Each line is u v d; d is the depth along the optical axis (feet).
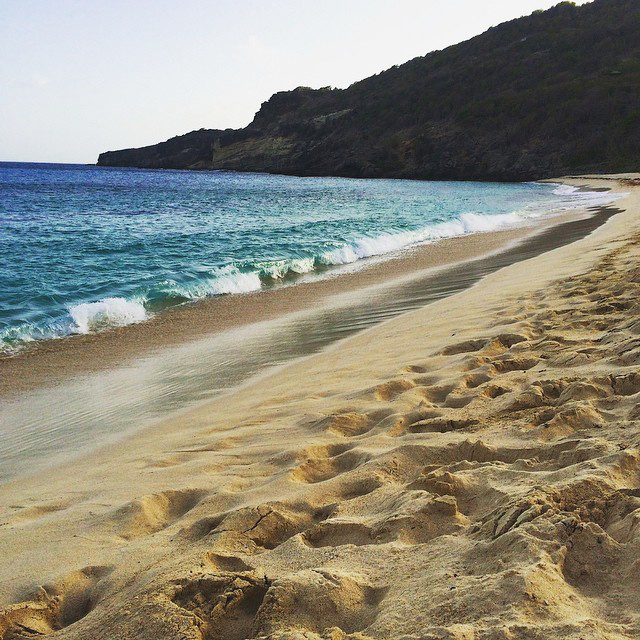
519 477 9.23
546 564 6.54
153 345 23.99
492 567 6.78
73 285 35.19
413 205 111.55
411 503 8.80
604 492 8.16
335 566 7.46
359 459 11.28
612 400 12.09
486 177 269.85
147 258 46.52
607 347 15.67
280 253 48.06
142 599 7.19
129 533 9.45
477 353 17.43
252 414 15.16
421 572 7.09
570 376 13.88
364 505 9.32
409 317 26.27
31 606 7.55
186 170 454.81
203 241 57.11
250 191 177.68
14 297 31.81
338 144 338.13
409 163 297.94
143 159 500.74
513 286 29.78
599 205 92.79
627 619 5.80
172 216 91.40
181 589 7.30
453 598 6.25
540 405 12.78
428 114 317.63
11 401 17.72
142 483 11.36
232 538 8.71
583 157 248.11
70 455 13.69
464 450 10.89
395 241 57.00
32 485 12.07
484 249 51.75
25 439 14.88
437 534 8.16
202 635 6.68
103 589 7.82
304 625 6.49
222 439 13.43
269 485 10.48
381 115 339.98
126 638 6.63
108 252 49.90
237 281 37.09
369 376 17.21
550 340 17.37
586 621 5.59
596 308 20.49
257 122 453.17
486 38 374.22
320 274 42.01
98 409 16.92
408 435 12.11
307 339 24.16
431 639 5.57
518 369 15.79
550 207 95.86
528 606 5.90
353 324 26.45
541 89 286.46
